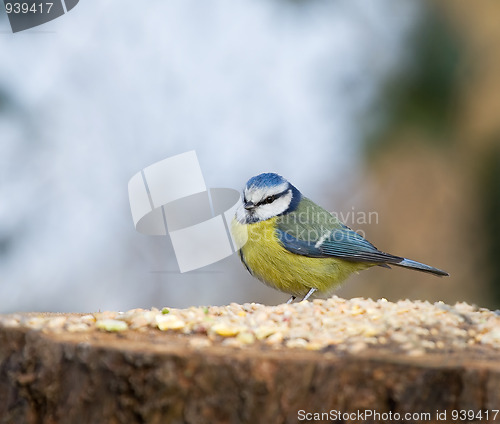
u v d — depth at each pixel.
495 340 6.56
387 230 14.53
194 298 14.28
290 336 6.53
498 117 13.68
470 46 13.84
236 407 5.68
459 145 14.03
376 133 14.23
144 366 5.73
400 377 5.68
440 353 6.10
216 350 5.99
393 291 14.61
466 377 5.61
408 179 14.30
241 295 14.46
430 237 14.42
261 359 5.72
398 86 14.06
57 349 6.02
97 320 7.24
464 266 14.46
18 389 6.11
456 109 13.90
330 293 11.25
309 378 5.71
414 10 14.23
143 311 7.72
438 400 5.65
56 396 5.98
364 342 6.34
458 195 14.30
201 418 5.68
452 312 7.62
